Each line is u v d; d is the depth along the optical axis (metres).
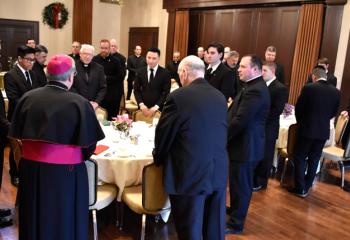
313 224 3.04
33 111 1.80
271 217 3.12
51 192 1.84
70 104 1.81
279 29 6.46
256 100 2.42
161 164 2.14
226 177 2.10
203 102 1.95
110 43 5.27
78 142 1.81
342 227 3.01
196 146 1.93
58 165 1.83
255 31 6.87
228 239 2.70
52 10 9.05
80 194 1.94
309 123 3.33
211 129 1.96
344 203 3.51
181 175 1.96
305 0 5.87
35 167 1.83
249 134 2.52
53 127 1.77
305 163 3.52
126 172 2.50
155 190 2.25
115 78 4.74
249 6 6.92
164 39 8.98
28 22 8.87
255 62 2.46
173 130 1.94
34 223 1.88
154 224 2.88
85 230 2.01
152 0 9.18
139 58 7.26
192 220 2.04
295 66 6.14
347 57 5.50
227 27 7.40
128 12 10.00
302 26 5.96
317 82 3.36
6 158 4.22
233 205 2.75
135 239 2.64
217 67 3.66
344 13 5.47
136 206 2.37
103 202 2.41
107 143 2.79
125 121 2.92
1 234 2.61
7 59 8.68
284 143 3.99
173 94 1.97
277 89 3.29
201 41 8.02
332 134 4.17
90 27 9.29
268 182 3.95
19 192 1.93
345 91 5.57
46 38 9.20
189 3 7.85
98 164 2.48
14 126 1.86
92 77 3.84
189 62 2.06
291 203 3.43
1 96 2.47
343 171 3.95
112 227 2.80
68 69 1.86
